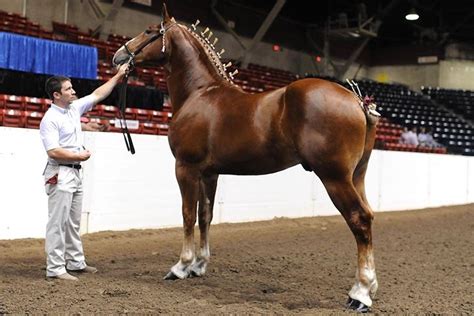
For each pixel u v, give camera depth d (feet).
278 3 65.62
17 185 23.98
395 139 60.34
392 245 25.79
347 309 13.50
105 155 27.22
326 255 22.38
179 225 30.48
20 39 39.14
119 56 18.04
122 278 17.03
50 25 58.13
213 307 13.58
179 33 17.62
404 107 78.33
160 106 43.01
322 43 88.99
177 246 24.25
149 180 29.07
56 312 12.87
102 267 19.03
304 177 37.32
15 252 21.49
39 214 24.67
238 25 76.33
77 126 17.42
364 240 13.30
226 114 15.35
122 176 27.91
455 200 50.88
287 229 31.48
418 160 46.62
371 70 95.50
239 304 13.93
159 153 29.43
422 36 91.97
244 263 20.22
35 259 20.20
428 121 74.54
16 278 16.63
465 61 90.12
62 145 16.94
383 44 95.86
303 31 87.40
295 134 13.62
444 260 21.63
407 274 18.62
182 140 16.29
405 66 93.61
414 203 46.52
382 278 17.87
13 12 55.47
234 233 29.12
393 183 44.55
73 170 17.01
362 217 13.24
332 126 13.14
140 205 28.71
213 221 32.19
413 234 30.12
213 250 23.32
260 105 14.58
